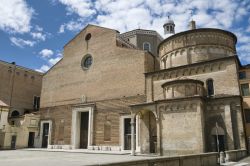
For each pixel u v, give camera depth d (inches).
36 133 1929.1
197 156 628.1
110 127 1528.1
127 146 1428.4
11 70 2176.4
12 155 1147.9
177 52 1408.7
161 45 1534.2
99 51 1749.5
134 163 412.2
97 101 1646.2
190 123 1016.2
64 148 1721.2
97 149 1542.8
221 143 1038.4
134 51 1545.3
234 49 1428.4
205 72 1214.3
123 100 1508.4
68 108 1800.0
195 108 1019.3
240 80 1145.4
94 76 1722.4
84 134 1716.3
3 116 1804.9
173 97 1134.4
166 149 1053.8
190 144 995.9
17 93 2190.0
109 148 1486.2
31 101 2301.9
